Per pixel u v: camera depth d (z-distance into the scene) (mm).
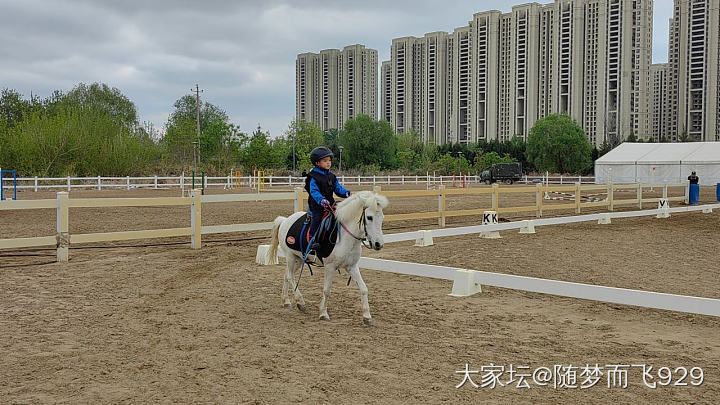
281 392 4812
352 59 146500
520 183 57469
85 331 6645
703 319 7609
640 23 95500
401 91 140125
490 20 115812
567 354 5988
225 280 9812
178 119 73312
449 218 21641
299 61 155875
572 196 36594
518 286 8531
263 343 6254
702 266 11672
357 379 5152
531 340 6508
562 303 8531
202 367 5438
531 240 15398
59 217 11172
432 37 130750
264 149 56375
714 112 111062
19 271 10297
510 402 4688
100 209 23625
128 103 83625
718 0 109188
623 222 21000
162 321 7129
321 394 4781
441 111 130875
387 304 8289
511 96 113562
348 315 7598
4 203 10461
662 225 19891
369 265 10258
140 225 17531
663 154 52188
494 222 16062
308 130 86125
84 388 4875
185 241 14859
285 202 28812
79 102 77062
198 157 58875
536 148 72250
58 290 8812
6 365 5441
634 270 11141
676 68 120188
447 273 9219
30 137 43000
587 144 70688
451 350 6070
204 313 7570
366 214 6668
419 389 4926
